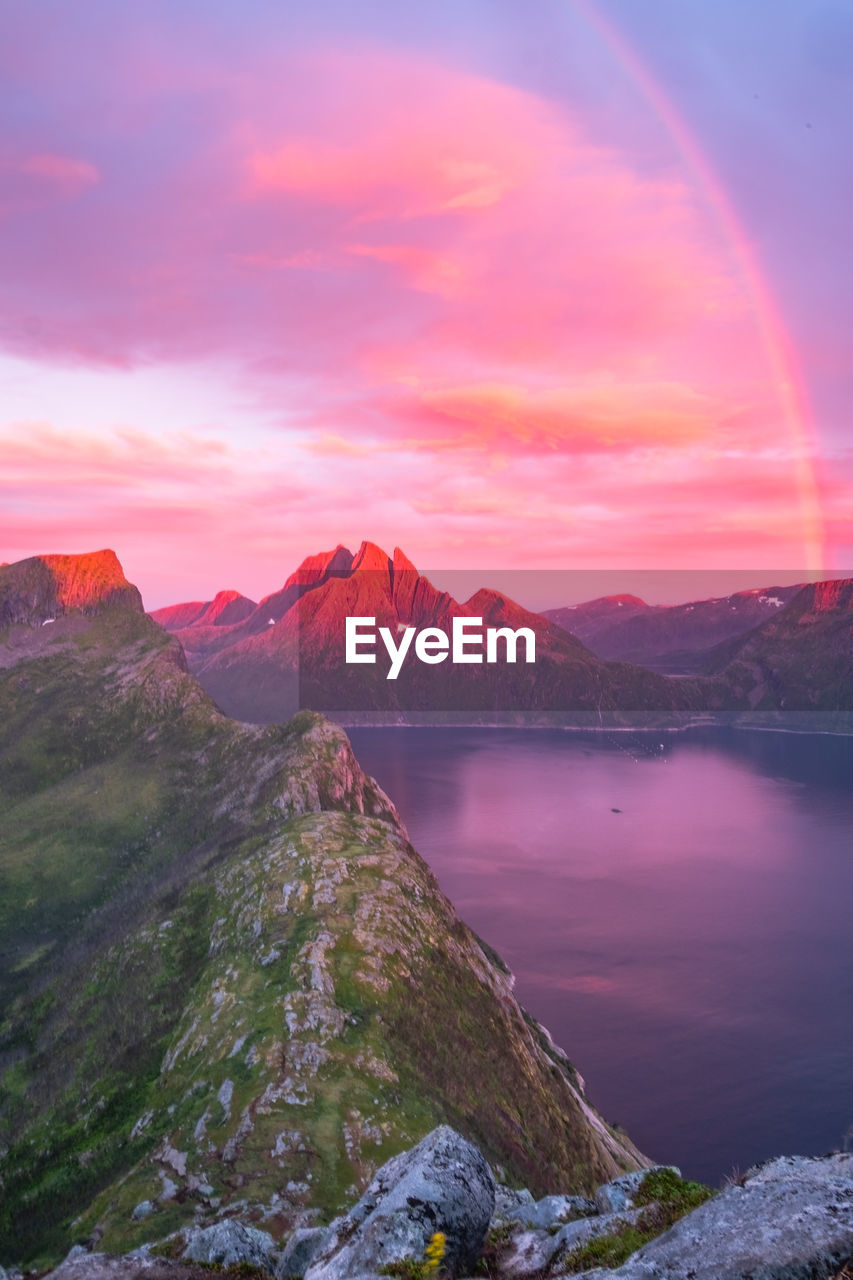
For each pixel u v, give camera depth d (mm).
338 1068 91000
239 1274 17828
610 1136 137000
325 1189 69000
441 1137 17719
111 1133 116688
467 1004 128250
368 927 135000
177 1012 148500
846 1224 10047
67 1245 68562
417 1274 14508
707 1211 11805
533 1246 16312
